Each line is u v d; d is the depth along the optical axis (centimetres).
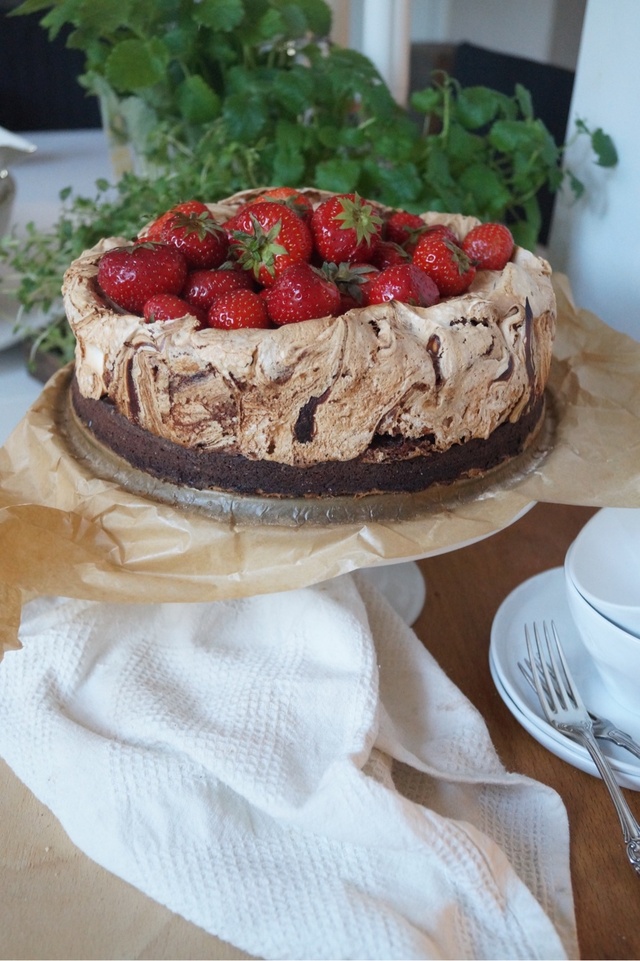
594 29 77
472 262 61
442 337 52
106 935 47
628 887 49
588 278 85
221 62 89
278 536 53
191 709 52
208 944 46
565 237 86
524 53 151
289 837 48
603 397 64
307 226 60
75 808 49
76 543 53
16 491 58
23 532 52
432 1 171
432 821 47
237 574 52
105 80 94
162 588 52
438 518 54
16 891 48
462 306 54
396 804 46
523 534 69
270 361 51
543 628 58
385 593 63
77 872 49
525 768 53
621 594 52
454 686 55
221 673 54
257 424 53
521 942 45
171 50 86
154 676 54
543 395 63
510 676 55
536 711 54
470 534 54
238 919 46
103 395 57
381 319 52
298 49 93
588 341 69
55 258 84
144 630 56
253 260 57
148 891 47
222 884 47
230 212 66
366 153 89
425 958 44
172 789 49
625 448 60
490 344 54
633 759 52
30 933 46
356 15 145
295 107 84
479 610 63
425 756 52
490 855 47
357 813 47
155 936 47
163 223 60
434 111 88
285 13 87
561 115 110
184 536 54
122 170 109
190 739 50
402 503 55
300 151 87
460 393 54
